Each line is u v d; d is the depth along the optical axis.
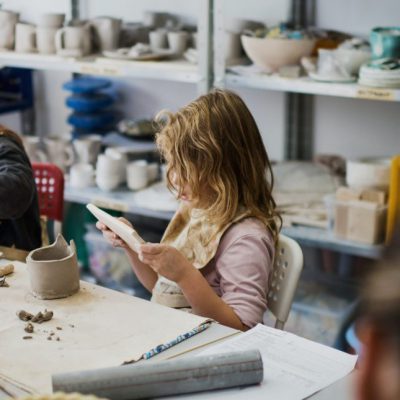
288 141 3.03
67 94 3.57
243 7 3.01
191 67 2.64
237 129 1.65
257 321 1.57
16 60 3.02
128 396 1.11
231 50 2.75
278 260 1.72
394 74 2.30
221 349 1.29
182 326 1.37
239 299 1.59
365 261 2.83
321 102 2.93
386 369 0.46
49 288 1.49
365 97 2.34
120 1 3.32
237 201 1.67
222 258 1.66
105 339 1.32
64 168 3.19
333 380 1.19
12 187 1.97
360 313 0.49
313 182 2.71
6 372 1.20
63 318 1.41
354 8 2.79
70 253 1.54
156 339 1.32
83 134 3.33
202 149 1.61
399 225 0.48
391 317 0.46
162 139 1.67
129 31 3.04
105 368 1.13
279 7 2.93
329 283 2.81
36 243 2.18
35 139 3.23
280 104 3.02
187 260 1.57
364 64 2.41
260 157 1.71
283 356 1.26
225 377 1.15
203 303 1.54
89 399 0.90
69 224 3.27
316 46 2.70
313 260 2.97
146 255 1.49
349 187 2.53
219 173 1.64
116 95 3.41
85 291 1.55
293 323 2.63
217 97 1.67
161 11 3.21
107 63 2.79
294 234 2.51
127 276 3.06
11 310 1.45
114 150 2.99
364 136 2.88
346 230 2.46
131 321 1.39
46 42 2.98
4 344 1.30
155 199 2.81
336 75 2.42
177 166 1.65
